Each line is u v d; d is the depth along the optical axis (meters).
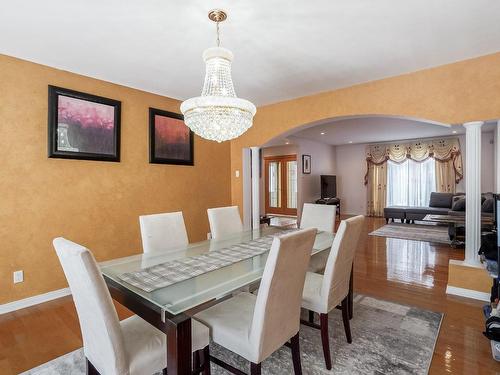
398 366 1.83
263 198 9.30
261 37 2.39
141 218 2.37
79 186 3.14
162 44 2.48
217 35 2.34
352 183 9.41
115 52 2.62
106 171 3.36
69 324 2.41
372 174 8.85
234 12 2.02
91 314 1.24
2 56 2.63
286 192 9.00
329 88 3.71
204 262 1.94
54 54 2.65
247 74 3.21
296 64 2.95
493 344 1.89
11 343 2.13
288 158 8.89
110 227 3.40
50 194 2.93
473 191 2.90
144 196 3.75
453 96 2.97
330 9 2.01
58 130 2.95
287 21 2.15
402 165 8.38
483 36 2.43
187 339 1.30
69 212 3.06
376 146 8.78
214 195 4.70
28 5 1.90
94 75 3.19
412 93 3.20
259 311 1.38
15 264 2.70
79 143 3.11
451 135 7.57
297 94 3.96
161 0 1.87
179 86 3.57
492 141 6.62
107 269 1.82
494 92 2.76
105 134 3.33
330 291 1.84
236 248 2.29
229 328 1.52
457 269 2.93
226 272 1.75
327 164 9.38
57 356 1.97
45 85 2.89
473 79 2.86
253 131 4.64
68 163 3.05
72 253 1.17
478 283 2.83
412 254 4.45
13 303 2.68
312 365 1.85
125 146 3.54
